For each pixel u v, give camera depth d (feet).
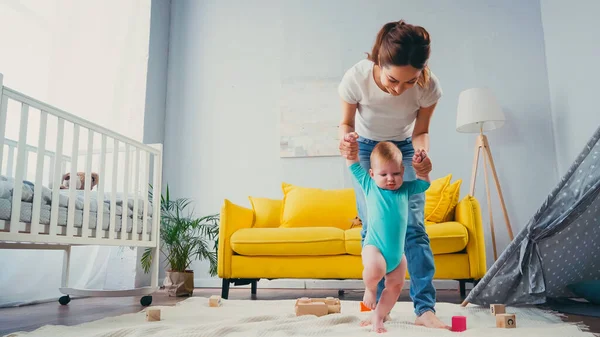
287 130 12.21
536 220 5.77
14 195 5.59
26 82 9.87
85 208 6.93
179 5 13.41
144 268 10.32
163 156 12.69
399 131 4.92
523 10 11.89
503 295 6.20
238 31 13.07
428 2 12.21
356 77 4.59
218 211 12.23
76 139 6.87
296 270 8.64
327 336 4.35
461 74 11.80
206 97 12.88
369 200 4.21
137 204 8.30
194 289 11.36
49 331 4.87
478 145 10.59
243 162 12.39
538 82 11.55
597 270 6.68
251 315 5.76
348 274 8.50
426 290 4.78
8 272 8.16
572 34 10.46
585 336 4.28
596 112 9.64
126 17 12.12
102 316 6.48
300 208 9.98
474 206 8.63
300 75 12.46
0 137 5.46
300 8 12.81
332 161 11.97
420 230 4.81
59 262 9.30
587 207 5.63
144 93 11.80
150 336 4.40
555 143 11.21
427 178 4.17
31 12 10.18
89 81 11.46
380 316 4.37
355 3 12.53
